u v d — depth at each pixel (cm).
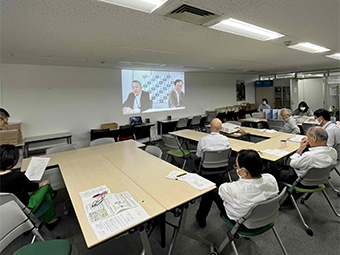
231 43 320
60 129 500
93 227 127
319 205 263
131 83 608
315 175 207
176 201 155
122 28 230
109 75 566
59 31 232
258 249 194
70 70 505
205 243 192
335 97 775
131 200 157
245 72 833
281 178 259
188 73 745
